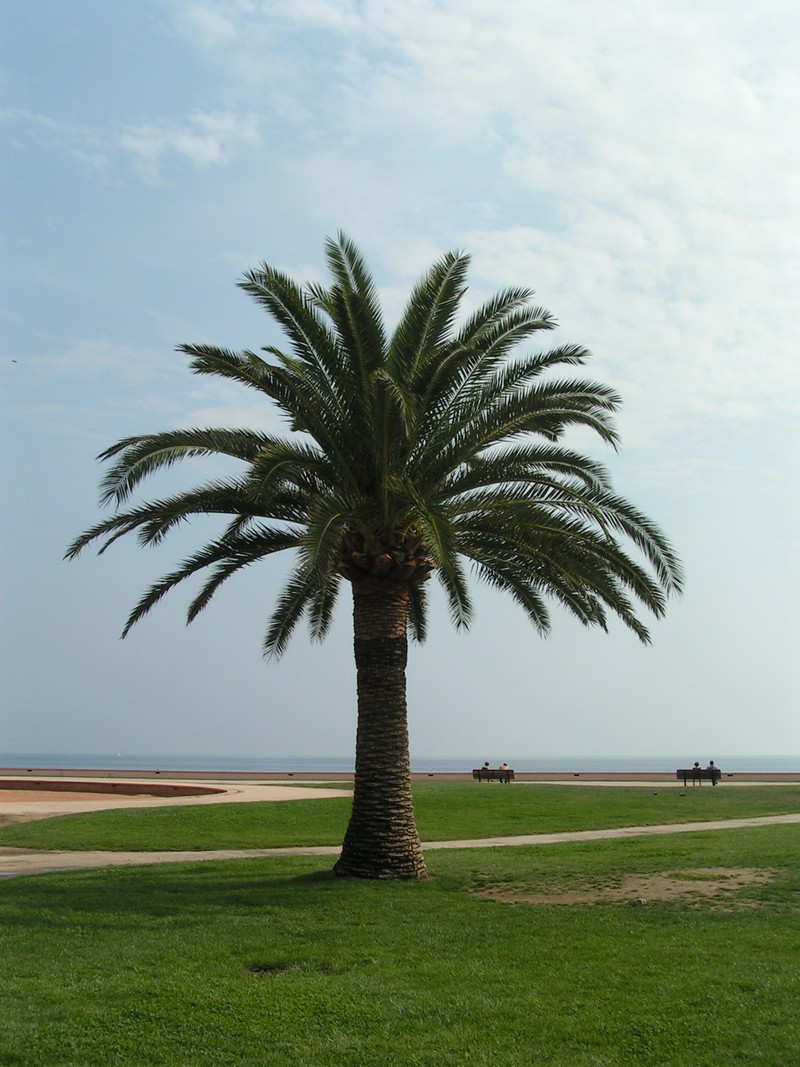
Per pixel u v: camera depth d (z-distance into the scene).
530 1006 10.03
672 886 16.47
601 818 32.47
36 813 32.88
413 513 18.08
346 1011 9.89
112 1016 9.57
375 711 18.72
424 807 33.88
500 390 18.88
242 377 18.23
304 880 18.03
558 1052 8.87
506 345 19.08
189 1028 9.34
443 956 11.98
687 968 11.21
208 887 17.30
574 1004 10.06
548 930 13.28
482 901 15.73
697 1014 9.70
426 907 15.05
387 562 18.48
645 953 11.91
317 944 12.59
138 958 11.77
